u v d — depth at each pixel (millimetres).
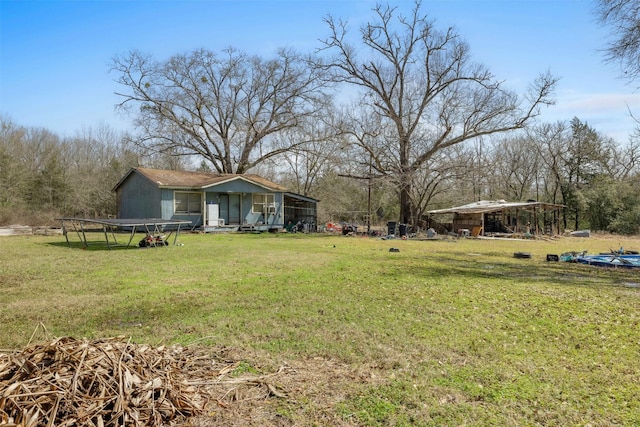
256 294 6926
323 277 8758
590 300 6770
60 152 34188
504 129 24859
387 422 2809
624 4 10625
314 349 4242
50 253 12539
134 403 2609
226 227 24203
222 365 3674
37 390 2514
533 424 2816
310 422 2783
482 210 24203
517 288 7789
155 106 29188
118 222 13797
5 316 5426
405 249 15977
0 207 26578
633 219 27969
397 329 5012
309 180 39375
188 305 6113
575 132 33219
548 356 4164
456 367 3836
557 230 27609
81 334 4672
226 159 32312
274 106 32000
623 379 3598
